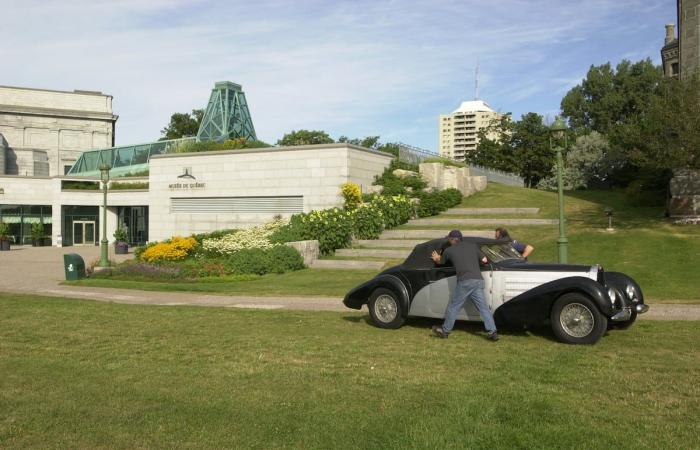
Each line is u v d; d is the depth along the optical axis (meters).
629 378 6.69
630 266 16.22
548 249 19.09
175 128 85.50
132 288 18.69
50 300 15.51
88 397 6.46
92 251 43.34
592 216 23.75
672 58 55.31
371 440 5.05
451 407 5.79
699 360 7.54
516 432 5.08
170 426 5.51
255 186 31.52
